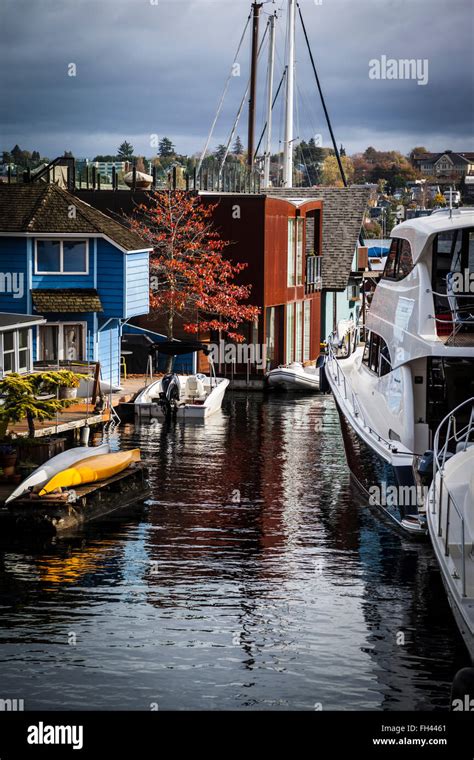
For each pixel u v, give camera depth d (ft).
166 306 155.33
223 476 94.63
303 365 177.47
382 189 269.03
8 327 103.45
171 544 72.43
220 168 179.01
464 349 69.62
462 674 44.88
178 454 104.68
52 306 129.90
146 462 100.42
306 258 179.63
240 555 69.92
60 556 69.15
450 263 74.13
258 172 191.83
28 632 55.57
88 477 80.23
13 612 58.49
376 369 88.38
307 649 54.08
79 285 132.98
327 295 198.08
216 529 76.38
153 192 159.84
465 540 52.29
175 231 155.33
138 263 137.39
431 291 71.00
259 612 59.21
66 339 133.59
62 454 82.74
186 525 77.56
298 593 62.49
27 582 63.72
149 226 158.61
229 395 152.35
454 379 71.97
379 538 74.08
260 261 157.28
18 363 106.83
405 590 63.21
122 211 160.86
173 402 126.93
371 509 81.76
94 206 161.89
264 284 157.69
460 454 61.41
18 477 82.48
